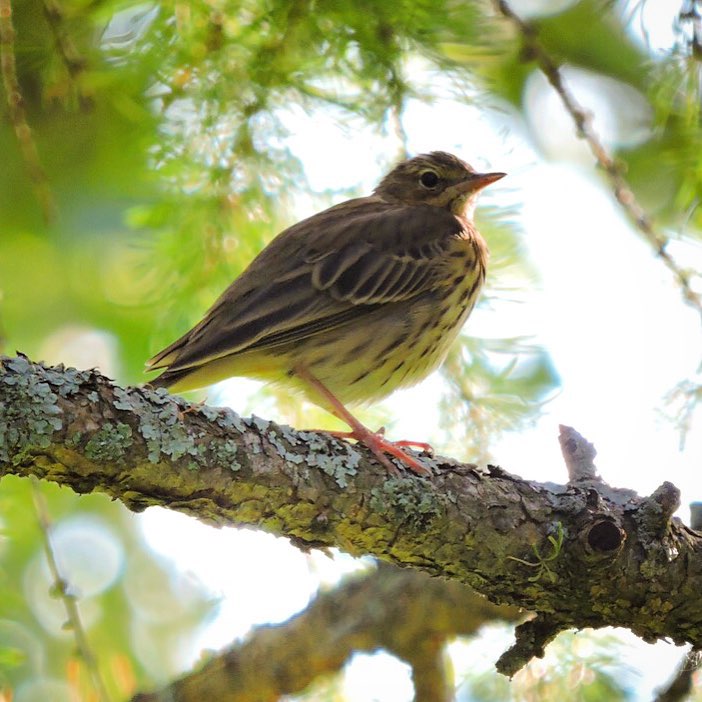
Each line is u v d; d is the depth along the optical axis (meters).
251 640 12.19
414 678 12.04
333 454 9.36
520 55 10.64
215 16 10.78
